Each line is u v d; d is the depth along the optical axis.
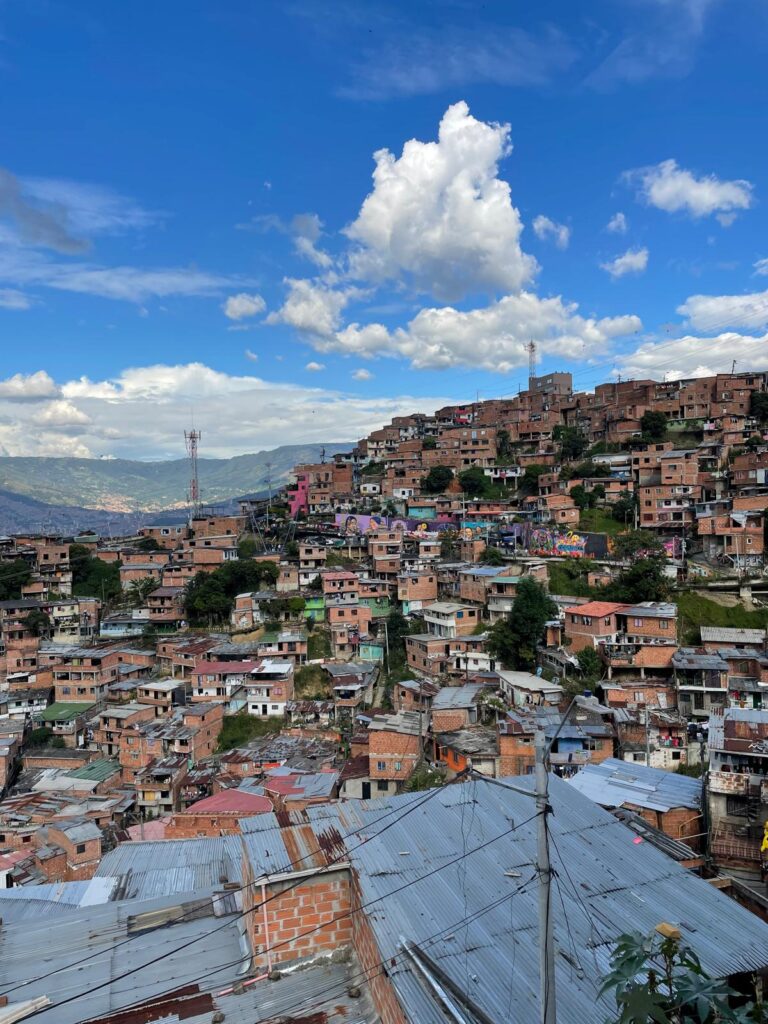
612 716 53.62
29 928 18.27
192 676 77.88
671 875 16.89
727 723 36.88
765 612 72.69
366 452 157.38
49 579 106.50
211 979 15.16
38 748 74.88
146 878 24.69
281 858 16.45
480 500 116.25
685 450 108.19
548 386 170.25
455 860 16.59
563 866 16.62
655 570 77.00
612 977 9.17
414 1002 11.76
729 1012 8.31
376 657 84.56
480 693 62.38
